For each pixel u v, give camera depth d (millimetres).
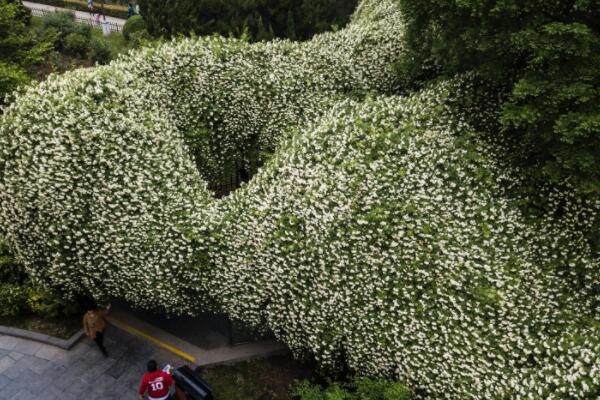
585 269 8461
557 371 7207
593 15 7469
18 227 9336
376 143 9148
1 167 9172
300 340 9352
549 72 7527
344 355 9312
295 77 12773
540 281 8242
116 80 10492
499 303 7785
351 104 10742
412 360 8094
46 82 10195
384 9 15148
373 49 13266
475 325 7785
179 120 12156
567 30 6895
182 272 9562
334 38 14258
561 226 8781
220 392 9750
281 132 12570
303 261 8656
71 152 8930
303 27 22484
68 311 11203
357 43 13438
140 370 10203
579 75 7219
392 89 13180
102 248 9125
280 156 10062
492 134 9789
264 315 9734
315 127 10336
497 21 7941
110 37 27266
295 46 13359
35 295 11203
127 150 9352
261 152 11953
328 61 13195
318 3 22312
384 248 8352
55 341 10711
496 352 7637
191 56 12117
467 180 8867
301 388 8828
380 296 8164
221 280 9531
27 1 31938
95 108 9492
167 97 11906
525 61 9016
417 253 8148
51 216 9109
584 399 6957
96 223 9109
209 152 12641
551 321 7973
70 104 9297
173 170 9867
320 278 8555
